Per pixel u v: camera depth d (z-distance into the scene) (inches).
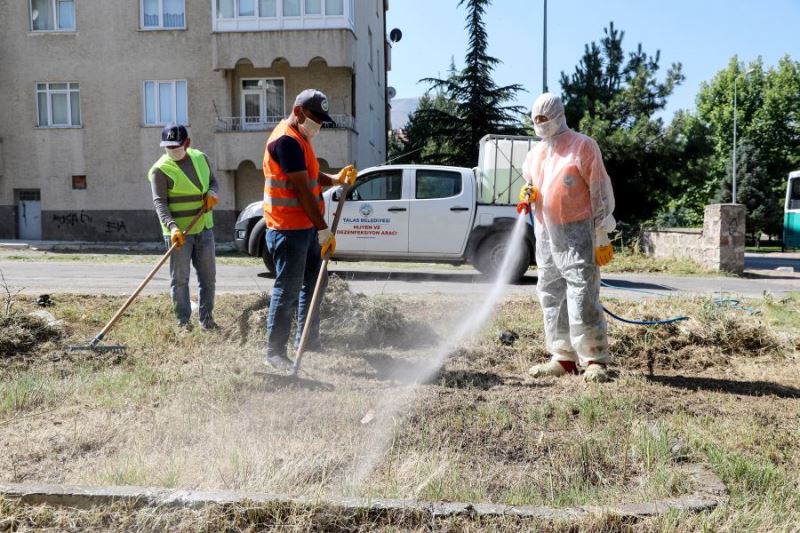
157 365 198.7
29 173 880.9
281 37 809.5
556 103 182.2
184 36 854.5
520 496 113.3
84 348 209.6
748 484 118.4
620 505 107.8
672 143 880.9
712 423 149.9
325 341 225.5
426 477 118.6
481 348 222.8
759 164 1469.0
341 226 434.3
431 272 493.0
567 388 178.2
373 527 103.3
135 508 107.0
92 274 434.3
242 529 102.7
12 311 235.1
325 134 820.6
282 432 141.7
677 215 1211.9
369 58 1057.5
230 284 391.5
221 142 836.0
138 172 872.3
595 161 180.1
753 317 266.1
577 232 183.0
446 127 1096.8
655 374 199.3
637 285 441.1
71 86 877.2
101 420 149.3
